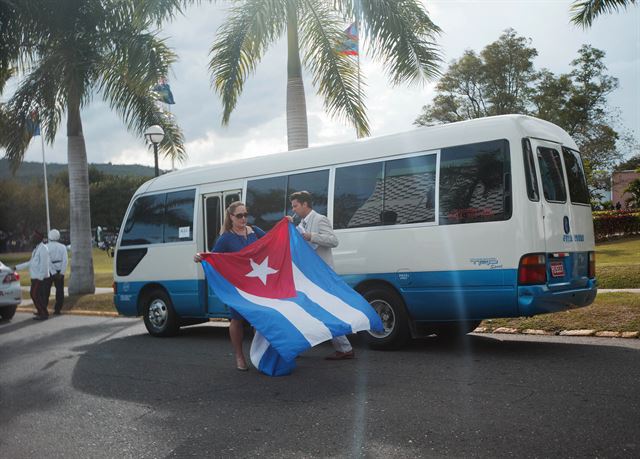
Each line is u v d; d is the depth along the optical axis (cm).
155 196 1152
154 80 1578
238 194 1021
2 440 539
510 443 445
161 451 481
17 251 8019
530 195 731
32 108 1756
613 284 1262
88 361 892
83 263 1888
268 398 617
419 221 804
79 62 1627
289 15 1382
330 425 517
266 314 703
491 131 757
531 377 630
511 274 727
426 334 870
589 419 485
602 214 2681
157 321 1127
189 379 729
